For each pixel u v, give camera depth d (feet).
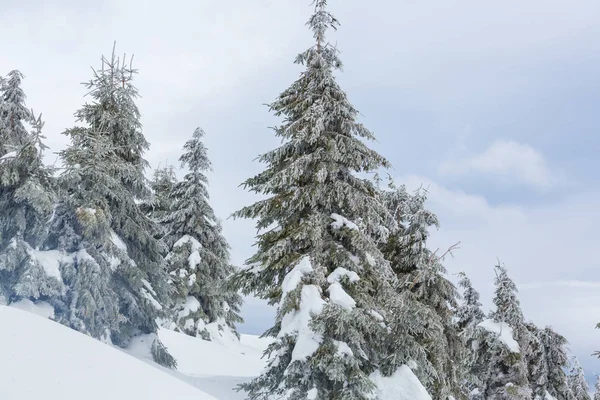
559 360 73.00
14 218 45.62
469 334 68.03
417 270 57.21
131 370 26.66
